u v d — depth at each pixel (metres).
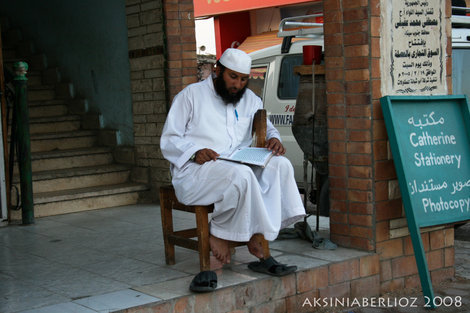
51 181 7.17
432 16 4.95
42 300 3.87
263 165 3.99
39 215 6.70
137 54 7.44
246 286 4.06
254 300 4.11
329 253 4.77
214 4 16.09
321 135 5.23
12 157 6.37
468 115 5.01
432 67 4.98
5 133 6.21
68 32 8.64
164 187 4.55
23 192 6.27
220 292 3.95
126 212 6.83
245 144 4.43
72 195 6.91
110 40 7.87
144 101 7.44
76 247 5.28
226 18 16.41
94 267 4.62
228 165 3.97
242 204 3.93
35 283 4.25
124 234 5.72
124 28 7.60
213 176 3.99
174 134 4.28
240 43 16.69
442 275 5.22
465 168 4.96
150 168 7.47
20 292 4.05
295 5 15.01
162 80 7.14
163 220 4.58
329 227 5.42
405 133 4.72
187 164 4.15
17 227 6.19
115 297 3.85
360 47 4.64
